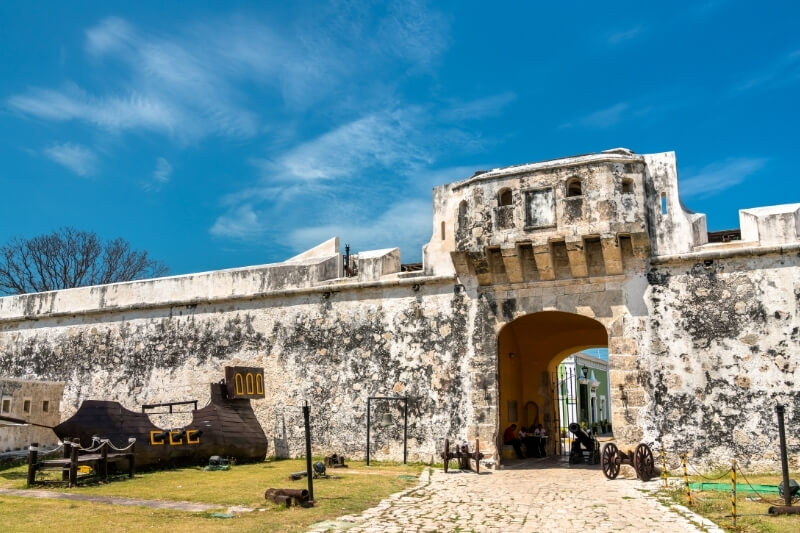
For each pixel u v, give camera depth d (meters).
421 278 17.53
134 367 21.17
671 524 9.37
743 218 15.23
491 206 16.48
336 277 19.34
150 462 14.89
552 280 16.14
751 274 14.62
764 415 14.00
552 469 16.25
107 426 14.42
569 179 15.88
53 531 8.56
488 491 12.55
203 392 19.95
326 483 13.12
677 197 15.54
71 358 22.27
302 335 18.98
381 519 9.75
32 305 23.41
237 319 20.03
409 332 17.55
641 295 15.38
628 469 14.54
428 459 16.67
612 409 15.19
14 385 17.20
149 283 21.56
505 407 19.80
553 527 9.23
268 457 18.53
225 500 11.08
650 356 15.06
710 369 14.57
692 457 14.38
